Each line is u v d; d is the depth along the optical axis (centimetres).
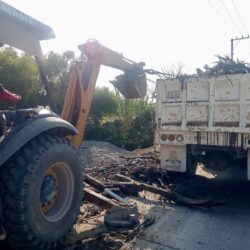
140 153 1184
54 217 360
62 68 2298
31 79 1959
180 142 663
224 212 539
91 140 1975
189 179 717
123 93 588
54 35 411
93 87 507
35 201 326
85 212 495
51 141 355
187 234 440
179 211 534
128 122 1930
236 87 604
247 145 598
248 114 595
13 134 327
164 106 677
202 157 692
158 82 680
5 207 313
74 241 394
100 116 2292
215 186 700
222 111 618
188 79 648
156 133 689
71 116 496
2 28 354
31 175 322
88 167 884
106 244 394
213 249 396
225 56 699
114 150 1410
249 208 562
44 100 1959
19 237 319
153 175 725
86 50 505
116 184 625
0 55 1947
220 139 623
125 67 565
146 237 423
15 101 405
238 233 447
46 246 346
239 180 752
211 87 626
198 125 639
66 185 385
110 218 443
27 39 387
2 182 318
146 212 521
